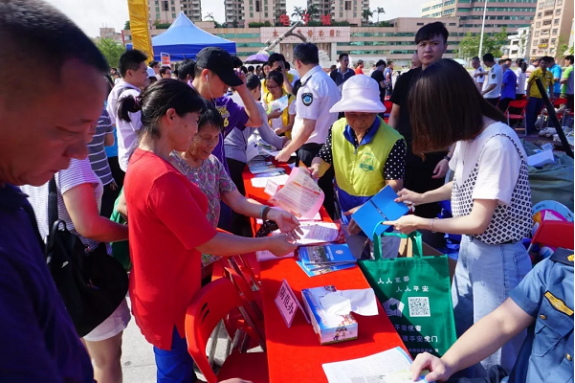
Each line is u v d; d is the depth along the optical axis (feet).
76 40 1.78
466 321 5.71
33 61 1.62
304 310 4.50
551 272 3.45
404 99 10.53
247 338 5.82
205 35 31.99
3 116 1.67
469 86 4.61
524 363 3.75
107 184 10.32
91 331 5.00
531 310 3.62
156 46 30.32
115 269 5.07
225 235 4.44
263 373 5.14
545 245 6.77
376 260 5.30
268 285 5.09
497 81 26.45
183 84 4.43
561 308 3.27
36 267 1.89
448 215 10.20
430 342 5.02
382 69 34.27
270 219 6.19
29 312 1.70
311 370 3.67
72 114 1.80
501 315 3.79
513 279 5.06
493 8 313.32
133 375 7.19
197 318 4.33
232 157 10.26
